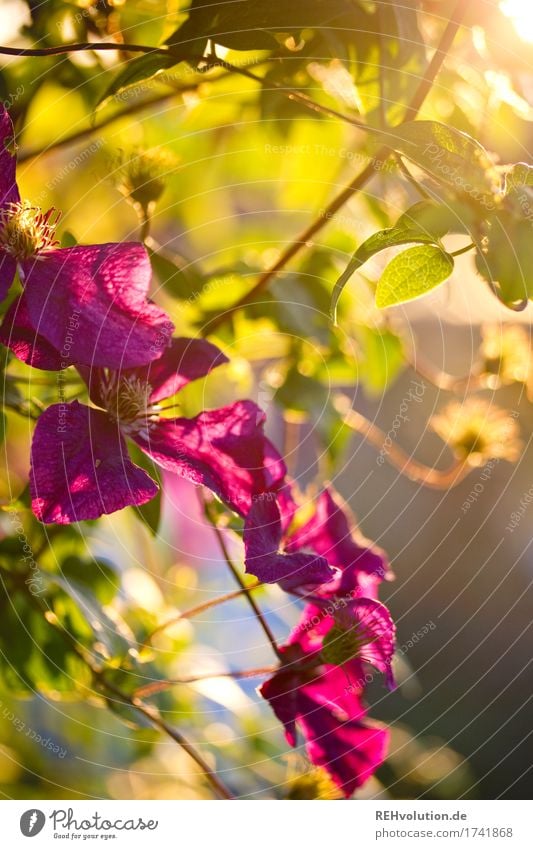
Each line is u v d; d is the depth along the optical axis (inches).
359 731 32.2
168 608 37.1
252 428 30.6
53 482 28.6
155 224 37.8
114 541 36.6
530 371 36.2
